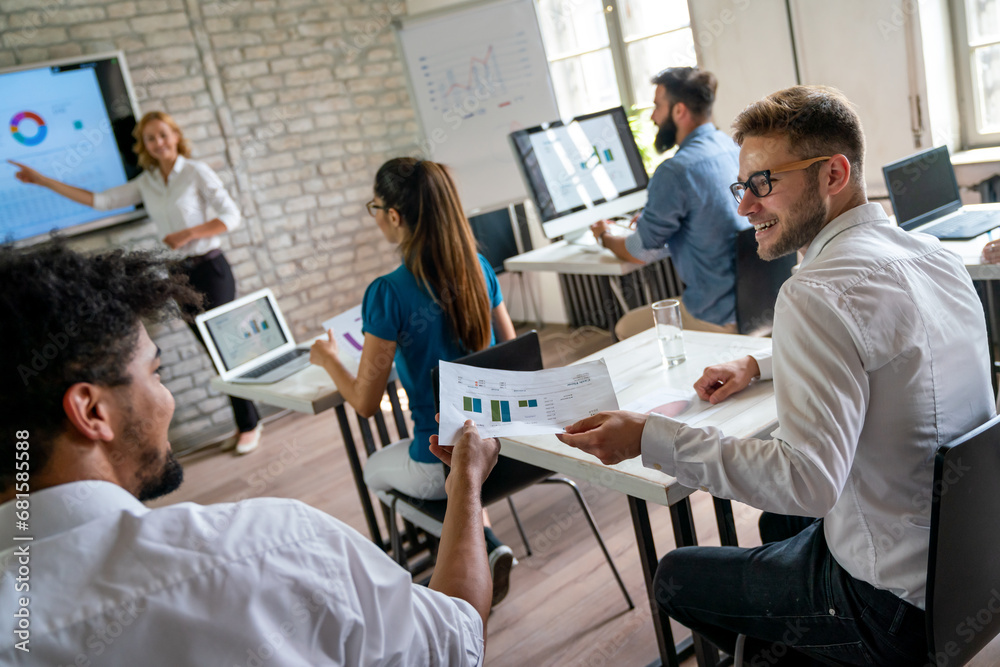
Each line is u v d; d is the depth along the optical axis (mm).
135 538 556
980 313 1072
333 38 4469
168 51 3945
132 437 622
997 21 2812
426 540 2582
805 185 1078
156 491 663
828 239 1082
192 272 3764
